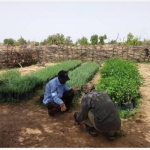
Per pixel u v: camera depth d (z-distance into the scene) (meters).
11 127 5.80
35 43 24.52
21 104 7.59
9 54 16.92
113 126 4.73
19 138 5.22
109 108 4.79
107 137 5.11
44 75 10.30
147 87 10.02
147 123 6.07
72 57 20.75
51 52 20.56
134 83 7.60
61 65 14.52
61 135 5.36
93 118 4.84
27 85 8.12
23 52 17.84
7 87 7.90
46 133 5.48
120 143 5.02
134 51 20.11
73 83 8.56
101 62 19.73
